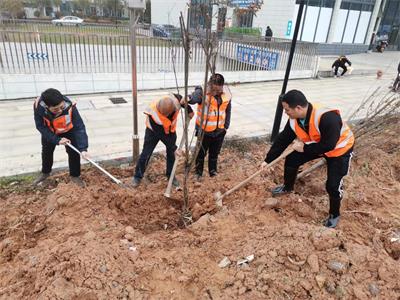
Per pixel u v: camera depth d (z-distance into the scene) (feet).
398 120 20.17
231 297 8.90
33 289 8.77
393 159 18.89
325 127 11.18
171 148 14.71
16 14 76.95
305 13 61.11
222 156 18.97
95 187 14.35
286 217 13.05
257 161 18.45
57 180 15.37
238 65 39.34
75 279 8.88
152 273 9.52
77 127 13.82
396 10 76.89
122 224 12.41
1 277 9.57
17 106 25.79
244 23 60.18
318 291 9.00
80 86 29.86
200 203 13.93
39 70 29.14
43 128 13.25
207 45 9.96
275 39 46.03
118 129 22.24
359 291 8.95
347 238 11.76
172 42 32.63
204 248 10.87
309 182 16.16
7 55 29.14
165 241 11.36
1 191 14.30
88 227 11.42
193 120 24.18
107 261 9.43
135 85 15.52
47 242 10.68
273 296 8.90
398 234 12.37
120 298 8.65
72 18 89.76
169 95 13.57
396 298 8.96
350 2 65.36
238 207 13.55
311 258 9.62
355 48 70.54
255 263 9.84
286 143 13.32
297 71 43.39
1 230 12.05
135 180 15.10
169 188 13.51
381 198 15.07
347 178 16.57
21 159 17.30
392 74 50.90
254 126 24.63
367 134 18.43
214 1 13.05
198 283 9.45
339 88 39.50
